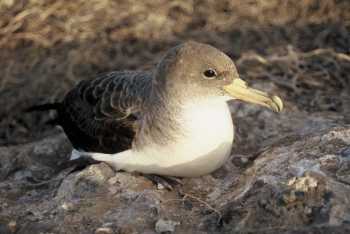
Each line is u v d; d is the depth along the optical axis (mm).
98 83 11453
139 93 10680
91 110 11234
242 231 9219
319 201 9117
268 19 16359
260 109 12805
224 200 10086
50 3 16156
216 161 10414
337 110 13453
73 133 11609
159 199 10250
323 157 10062
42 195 11164
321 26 16219
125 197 10336
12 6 16109
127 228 9688
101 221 9914
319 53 15086
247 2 16609
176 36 16109
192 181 10812
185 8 16562
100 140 10883
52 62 15445
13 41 15734
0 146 13938
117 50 15758
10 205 10891
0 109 15008
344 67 14844
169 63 10195
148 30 16141
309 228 8930
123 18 16250
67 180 10734
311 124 12438
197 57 10055
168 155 10188
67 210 10250
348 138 10531
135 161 10562
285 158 10445
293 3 16516
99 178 10617
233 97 10188
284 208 9188
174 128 10023
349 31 16031
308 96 14062
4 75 15305
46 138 13203
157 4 16469
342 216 8945
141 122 10438
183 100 10031
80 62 15539
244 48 15820
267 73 14594
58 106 12328
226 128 10266
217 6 16625
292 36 15992
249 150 11977
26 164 12359
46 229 9914
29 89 15156
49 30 15938
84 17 16141
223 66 10078
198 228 9570
